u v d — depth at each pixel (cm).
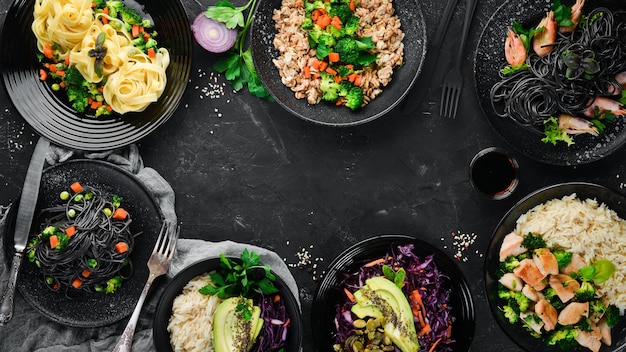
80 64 110
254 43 113
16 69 112
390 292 111
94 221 112
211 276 111
